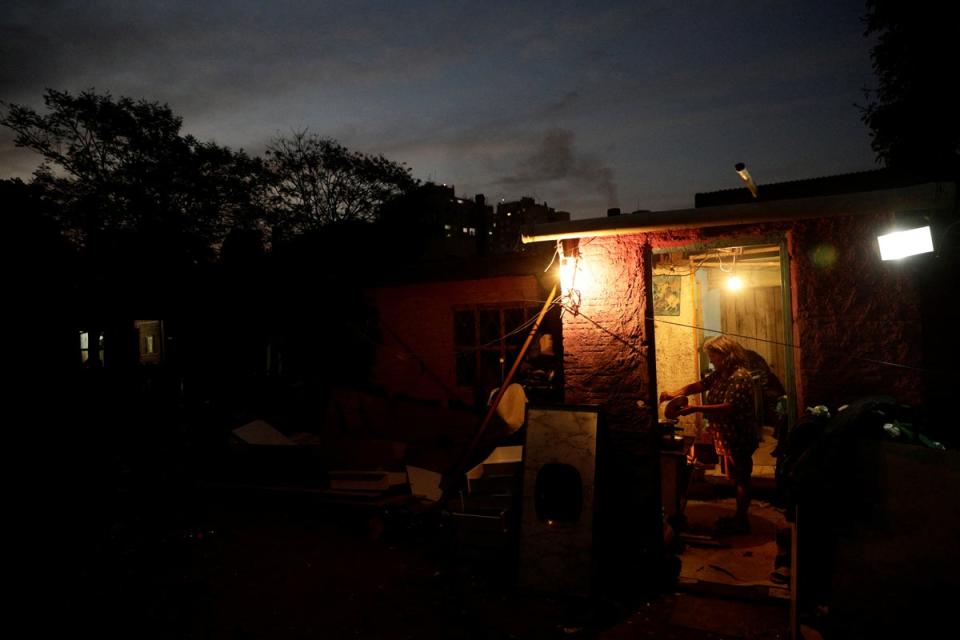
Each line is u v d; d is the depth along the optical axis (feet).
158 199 43.50
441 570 17.24
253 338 43.86
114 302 41.75
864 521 10.80
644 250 17.54
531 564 15.66
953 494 9.17
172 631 14.29
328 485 22.25
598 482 15.78
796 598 12.21
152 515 22.71
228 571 17.71
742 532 18.12
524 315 34.55
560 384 28.55
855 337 15.69
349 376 39.81
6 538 20.45
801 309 16.17
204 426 31.68
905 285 15.19
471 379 36.42
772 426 30.19
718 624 13.53
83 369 38.88
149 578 17.30
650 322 17.61
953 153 32.86
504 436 22.49
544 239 18.07
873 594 10.20
